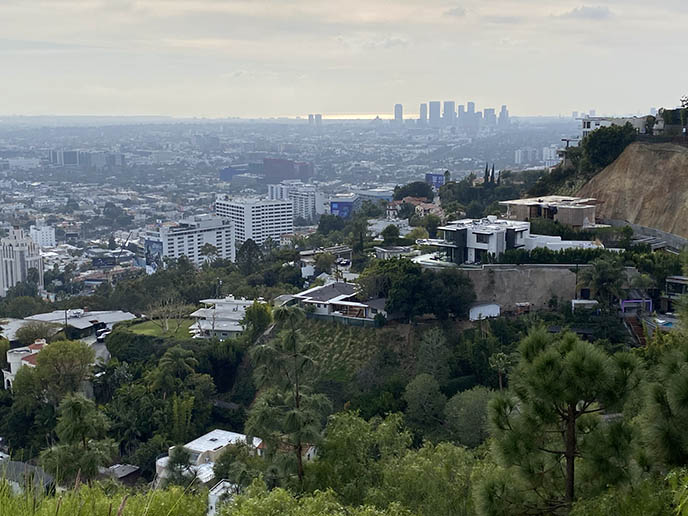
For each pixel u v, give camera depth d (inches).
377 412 2425.0
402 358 2763.3
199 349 3280.0
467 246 3122.5
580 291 2881.4
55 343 3078.2
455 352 2642.7
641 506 729.6
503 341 2694.4
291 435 1315.2
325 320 3021.7
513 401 840.3
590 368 768.9
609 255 2849.4
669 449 761.0
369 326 2901.1
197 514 833.5
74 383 3031.5
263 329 3329.2
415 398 2352.4
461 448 1370.6
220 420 2977.4
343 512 1037.8
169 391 2955.2
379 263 3184.1
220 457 2329.0
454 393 2493.8
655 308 2787.9
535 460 822.5
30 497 598.9
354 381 2726.4
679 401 751.1
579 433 818.2
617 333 2576.3
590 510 756.6
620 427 789.2
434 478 1261.1
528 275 2923.2
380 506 1235.9
